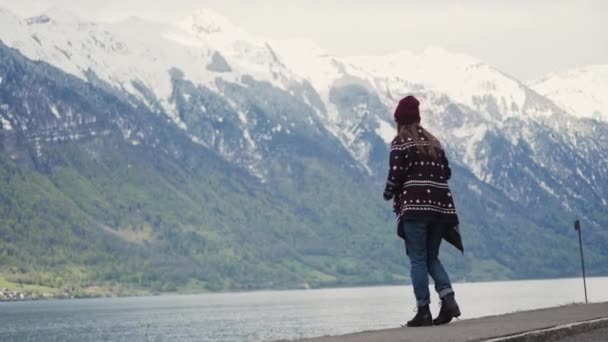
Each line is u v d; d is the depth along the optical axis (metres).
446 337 13.20
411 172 16.70
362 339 13.66
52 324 161.75
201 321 152.75
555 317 16.73
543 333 13.73
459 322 16.77
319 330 112.81
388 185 16.83
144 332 129.12
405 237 16.84
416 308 16.77
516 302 174.62
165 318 171.12
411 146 16.67
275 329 119.50
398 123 17.14
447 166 17.00
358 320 133.88
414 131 16.83
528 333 13.42
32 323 167.00
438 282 16.75
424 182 16.61
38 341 116.62
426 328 15.35
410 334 14.13
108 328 144.12
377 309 174.00
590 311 18.39
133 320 168.38
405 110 17.00
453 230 16.83
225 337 107.00
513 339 13.02
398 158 16.66
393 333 14.52
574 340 13.77
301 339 14.29
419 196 16.56
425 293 16.66
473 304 171.88
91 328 145.62
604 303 21.56
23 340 120.12
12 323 168.12
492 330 13.99
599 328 15.38
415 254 16.67
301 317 151.75
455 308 16.58
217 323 143.00
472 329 14.41
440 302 16.77
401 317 139.25
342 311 169.88
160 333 123.50
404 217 16.59
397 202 16.94
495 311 136.50
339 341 13.56
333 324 125.50
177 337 111.69
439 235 16.84
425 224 16.58
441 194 16.69
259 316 162.38
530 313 18.47
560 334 14.17
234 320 150.75
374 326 115.75
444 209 16.66
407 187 16.70
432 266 16.86
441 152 16.88
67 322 167.50
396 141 16.81
